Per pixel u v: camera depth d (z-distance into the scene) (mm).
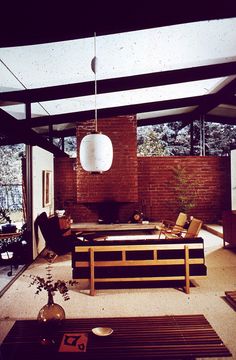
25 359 2061
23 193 7473
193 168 9844
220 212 9938
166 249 4578
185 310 3922
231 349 2969
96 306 4090
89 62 4609
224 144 14992
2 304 4172
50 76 4930
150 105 8328
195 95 8086
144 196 9688
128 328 2486
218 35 4383
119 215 9547
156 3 2686
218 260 6266
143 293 4566
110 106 8008
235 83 6914
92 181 8875
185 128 15055
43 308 2373
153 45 4445
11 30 2533
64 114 7980
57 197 9438
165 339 2307
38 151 6914
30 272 5656
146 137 14336
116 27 2758
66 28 2590
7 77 4789
